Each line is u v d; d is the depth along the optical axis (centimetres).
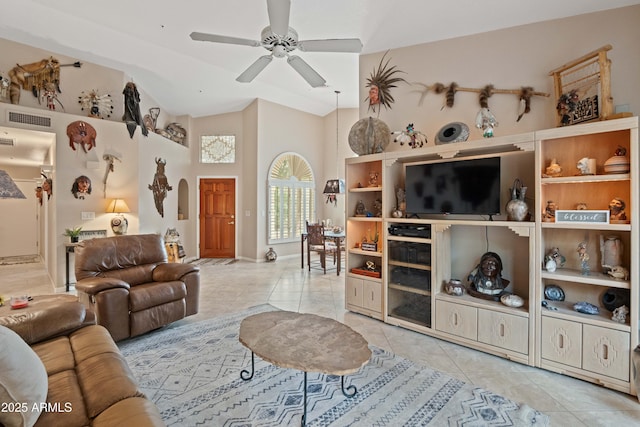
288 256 752
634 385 202
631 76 243
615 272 221
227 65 501
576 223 226
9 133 430
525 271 282
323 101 715
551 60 275
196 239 744
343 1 299
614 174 218
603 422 181
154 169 595
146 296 290
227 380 222
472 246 312
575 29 265
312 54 448
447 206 296
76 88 486
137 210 525
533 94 282
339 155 784
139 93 585
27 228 785
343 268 625
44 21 387
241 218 737
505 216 289
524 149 246
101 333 195
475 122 301
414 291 313
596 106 232
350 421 179
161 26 383
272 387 213
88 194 478
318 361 165
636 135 204
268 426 175
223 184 744
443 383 219
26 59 443
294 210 761
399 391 209
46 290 463
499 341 257
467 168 284
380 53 381
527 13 275
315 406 193
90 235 480
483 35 310
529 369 240
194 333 303
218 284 495
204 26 379
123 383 138
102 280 276
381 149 351
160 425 113
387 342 287
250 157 710
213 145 749
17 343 124
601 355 215
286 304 396
